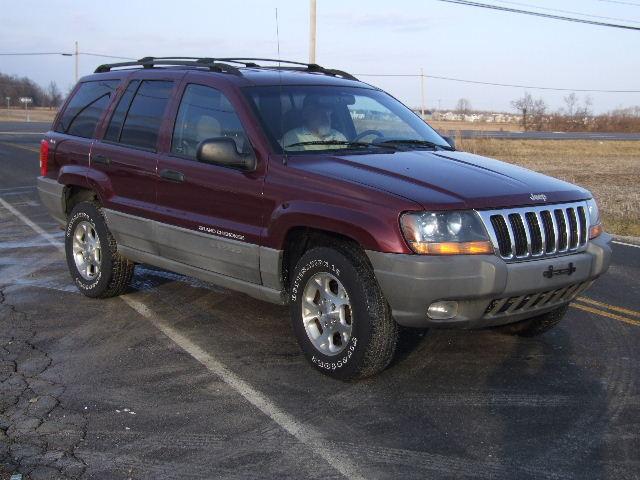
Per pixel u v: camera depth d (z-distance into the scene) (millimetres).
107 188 6395
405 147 5566
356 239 4469
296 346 5496
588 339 5816
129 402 4453
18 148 29047
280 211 4891
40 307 6477
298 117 5449
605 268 5023
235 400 4496
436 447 3904
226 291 6984
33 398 4492
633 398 4613
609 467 3709
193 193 5570
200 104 5750
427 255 4277
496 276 4312
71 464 3678
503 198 4531
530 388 4754
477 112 126750
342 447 3895
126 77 6672
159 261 6074
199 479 3545
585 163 34844
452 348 5504
